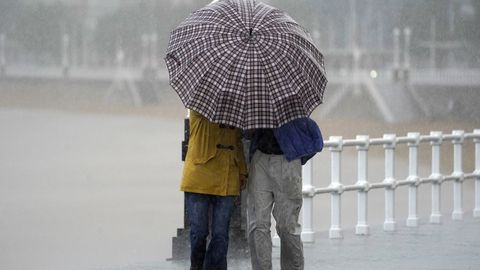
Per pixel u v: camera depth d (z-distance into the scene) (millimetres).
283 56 20250
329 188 30172
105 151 114750
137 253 41625
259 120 20078
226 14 20750
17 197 77938
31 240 52156
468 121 154500
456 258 26719
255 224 21609
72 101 177625
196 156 21281
